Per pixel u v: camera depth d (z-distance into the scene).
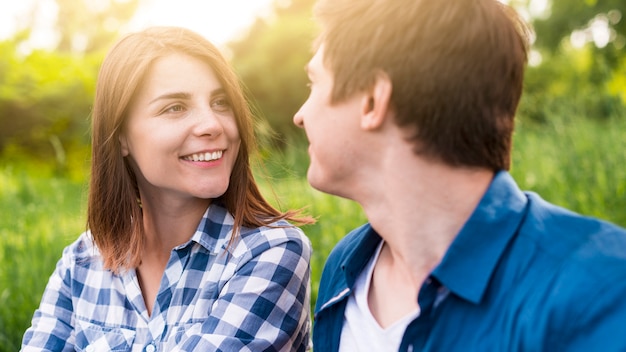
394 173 1.05
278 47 19.56
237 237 1.65
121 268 1.69
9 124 13.88
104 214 1.70
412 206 1.05
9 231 4.20
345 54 1.04
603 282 0.90
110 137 1.64
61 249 3.55
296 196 4.30
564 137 4.24
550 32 19.83
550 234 0.98
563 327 0.91
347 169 1.09
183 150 1.59
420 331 1.04
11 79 13.89
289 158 5.11
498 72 1.00
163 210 1.69
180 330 1.60
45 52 14.74
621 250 0.94
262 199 1.79
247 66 19.38
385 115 1.03
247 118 1.69
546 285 0.94
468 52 0.98
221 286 1.62
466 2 1.00
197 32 1.66
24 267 3.26
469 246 1.01
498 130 1.02
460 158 1.02
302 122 1.16
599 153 3.91
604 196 3.54
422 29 1.00
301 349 1.73
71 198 6.30
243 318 1.56
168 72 1.58
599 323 0.89
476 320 0.99
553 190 3.73
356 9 1.04
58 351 1.76
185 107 1.60
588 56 17.56
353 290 1.22
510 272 0.98
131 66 1.59
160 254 1.72
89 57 14.98
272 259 1.62
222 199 1.70
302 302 1.67
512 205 1.02
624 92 4.80
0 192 6.50
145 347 1.61
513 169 3.99
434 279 1.03
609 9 18.38
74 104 14.19
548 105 4.99
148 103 1.59
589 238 0.96
